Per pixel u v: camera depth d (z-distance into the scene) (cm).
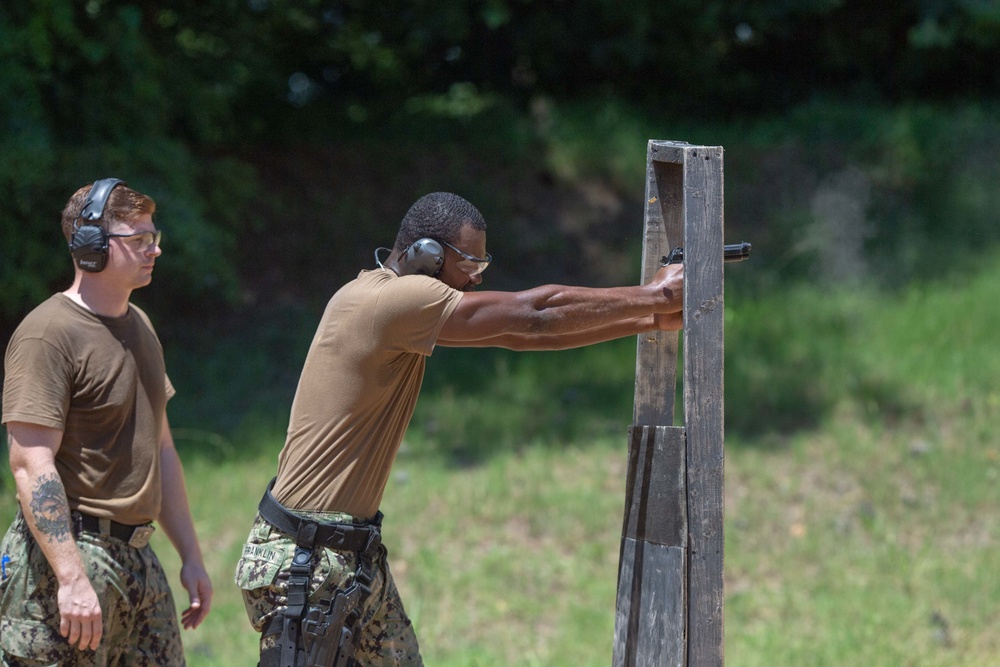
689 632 446
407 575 934
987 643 801
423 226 486
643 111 2095
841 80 2161
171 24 1602
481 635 836
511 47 2041
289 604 462
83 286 530
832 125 1939
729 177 1858
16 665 505
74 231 529
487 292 460
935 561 945
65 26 1253
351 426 476
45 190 1267
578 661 780
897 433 1209
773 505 1073
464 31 1867
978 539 1001
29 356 505
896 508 1054
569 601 891
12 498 984
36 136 1230
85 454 517
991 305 1491
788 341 1422
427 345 458
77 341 517
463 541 998
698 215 445
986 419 1218
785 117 2064
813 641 804
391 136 1912
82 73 1352
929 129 1875
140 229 531
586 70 2108
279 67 1945
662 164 495
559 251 1736
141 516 533
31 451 499
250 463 1123
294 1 1742
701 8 1941
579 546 988
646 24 1931
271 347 1454
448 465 1148
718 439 446
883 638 802
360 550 477
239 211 1622
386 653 500
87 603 493
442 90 2102
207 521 1004
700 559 445
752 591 910
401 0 1884
